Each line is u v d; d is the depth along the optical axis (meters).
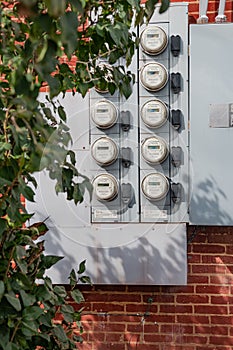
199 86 2.25
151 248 2.31
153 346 2.48
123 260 2.32
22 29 1.22
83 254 2.33
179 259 2.29
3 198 1.16
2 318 1.22
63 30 0.78
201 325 2.45
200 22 2.30
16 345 1.23
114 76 1.55
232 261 2.43
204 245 2.45
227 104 2.23
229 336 2.43
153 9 1.05
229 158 2.24
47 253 2.34
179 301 2.46
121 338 2.50
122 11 1.43
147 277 2.31
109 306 2.50
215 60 2.23
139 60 2.30
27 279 1.28
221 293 2.44
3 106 1.10
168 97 2.29
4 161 1.16
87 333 2.52
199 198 2.27
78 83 1.63
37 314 1.26
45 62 0.82
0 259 1.26
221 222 2.26
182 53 2.28
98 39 1.54
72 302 2.50
